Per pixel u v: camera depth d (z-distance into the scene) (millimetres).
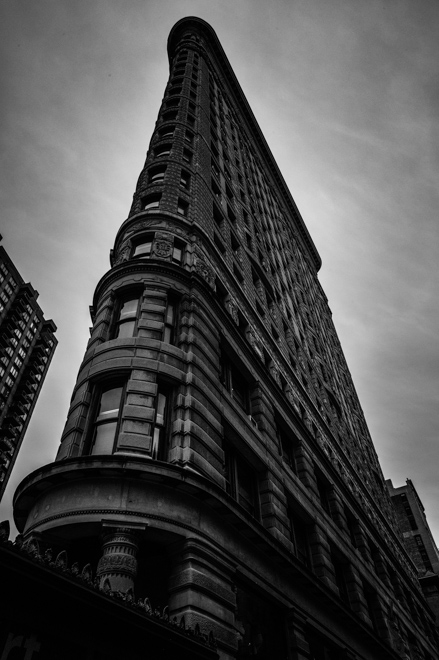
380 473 63188
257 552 16203
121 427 14852
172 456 14883
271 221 56750
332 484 30344
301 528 24047
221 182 39406
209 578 12758
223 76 66688
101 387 16812
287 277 51625
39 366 121812
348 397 62500
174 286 20781
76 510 12375
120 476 13039
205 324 20578
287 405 27016
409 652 31453
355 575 27484
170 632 9148
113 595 8633
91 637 7973
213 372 19359
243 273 32562
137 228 25109
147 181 31172
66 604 7773
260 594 16000
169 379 16859
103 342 18484
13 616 7074
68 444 14859
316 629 18562
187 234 25797
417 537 88312
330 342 65250
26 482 13578
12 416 107250
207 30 65938
